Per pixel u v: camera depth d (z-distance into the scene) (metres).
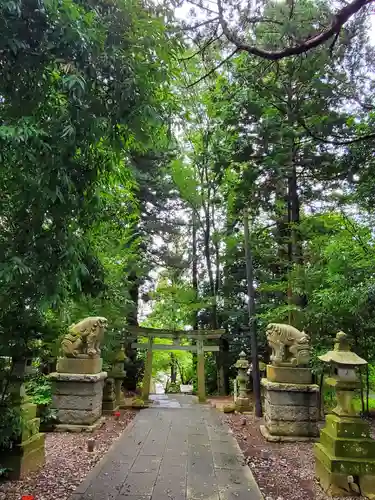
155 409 7.33
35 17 2.05
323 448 3.62
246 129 5.29
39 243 2.51
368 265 4.62
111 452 4.47
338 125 4.88
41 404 4.79
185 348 8.53
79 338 5.78
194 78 6.64
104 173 2.96
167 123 2.72
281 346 5.61
